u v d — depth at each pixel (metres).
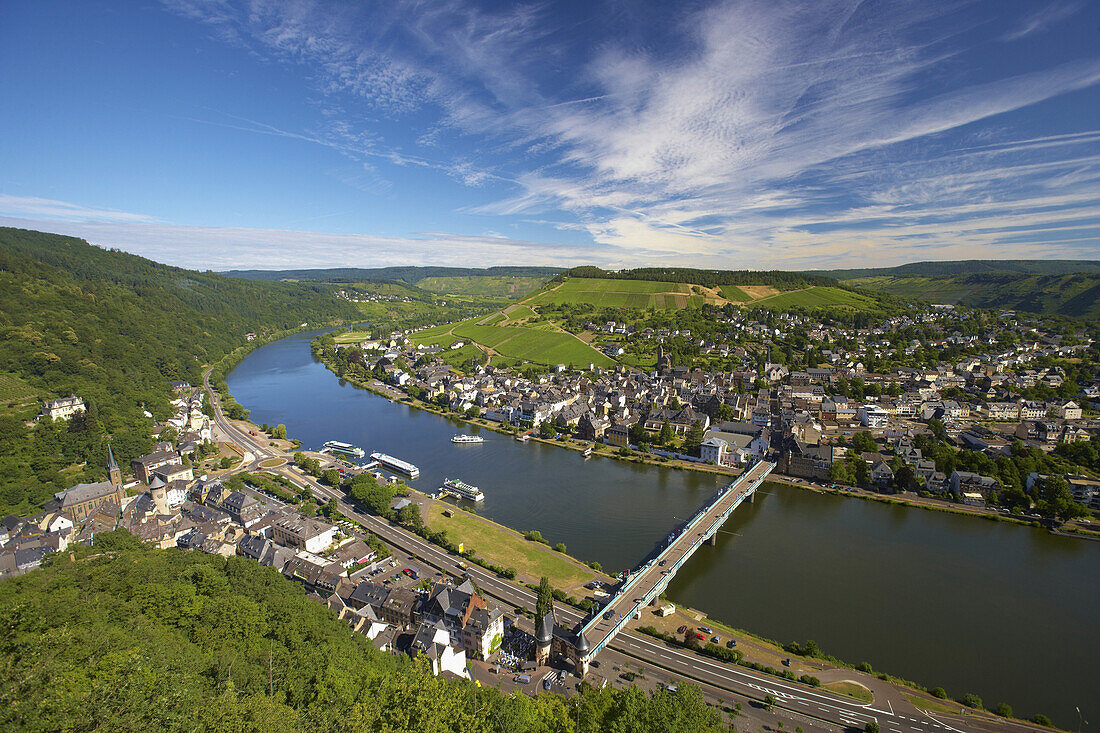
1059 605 144.00
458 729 71.12
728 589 150.12
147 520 170.62
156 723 57.09
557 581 150.75
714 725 81.50
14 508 185.38
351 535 176.88
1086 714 107.12
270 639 99.38
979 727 101.81
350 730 67.12
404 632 122.81
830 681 113.38
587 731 77.69
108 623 89.06
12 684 56.22
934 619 137.38
